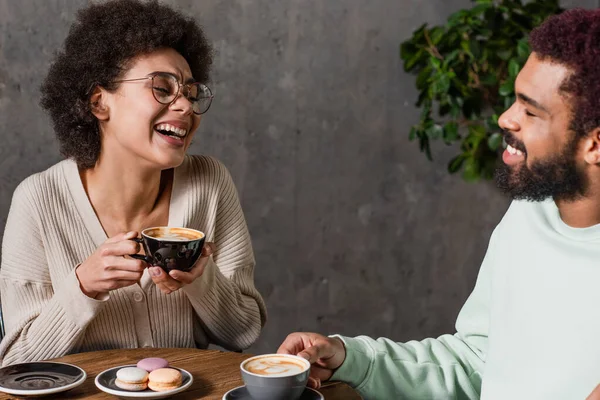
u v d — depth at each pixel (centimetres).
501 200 358
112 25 163
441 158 350
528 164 120
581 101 111
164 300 177
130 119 161
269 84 328
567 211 124
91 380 146
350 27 333
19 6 296
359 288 349
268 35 325
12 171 302
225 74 323
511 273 133
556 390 120
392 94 341
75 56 165
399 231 350
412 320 357
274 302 341
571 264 122
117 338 175
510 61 295
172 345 180
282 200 336
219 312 179
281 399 127
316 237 342
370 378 147
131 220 178
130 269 151
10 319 171
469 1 343
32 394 134
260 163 332
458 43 311
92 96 165
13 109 300
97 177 173
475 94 309
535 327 125
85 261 157
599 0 355
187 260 149
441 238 355
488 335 145
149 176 172
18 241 171
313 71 332
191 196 181
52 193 172
